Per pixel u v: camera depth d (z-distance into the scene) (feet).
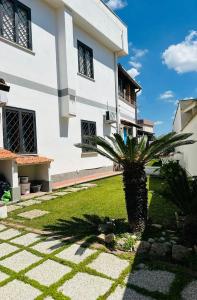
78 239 14.47
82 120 42.27
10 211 21.62
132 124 63.46
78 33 42.32
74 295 9.25
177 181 15.06
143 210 14.94
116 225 16.35
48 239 14.82
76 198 26.37
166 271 10.67
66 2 35.96
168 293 9.16
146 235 14.49
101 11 45.80
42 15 34.12
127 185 15.05
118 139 14.89
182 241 13.23
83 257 12.23
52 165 34.71
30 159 28.12
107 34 47.65
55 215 19.97
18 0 30.58
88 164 43.52
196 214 13.56
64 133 37.19
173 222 16.63
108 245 13.39
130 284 9.80
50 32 35.32
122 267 11.15
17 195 25.23
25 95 30.73
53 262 11.87
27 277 10.60
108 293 9.30
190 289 9.37
